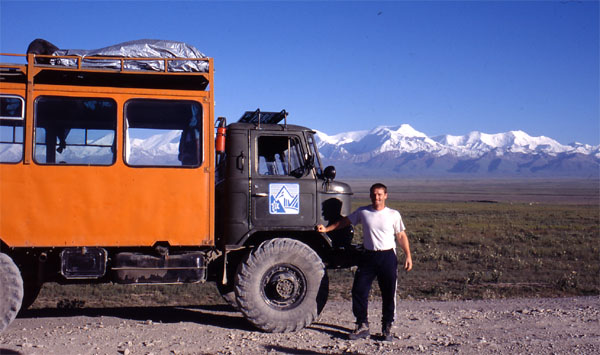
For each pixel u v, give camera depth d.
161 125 8.24
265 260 8.17
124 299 11.82
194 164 8.23
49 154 7.86
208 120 8.31
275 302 8.20
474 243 23.98
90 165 7.95
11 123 7.84
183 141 8.25
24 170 7.79
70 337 7.55
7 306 7.60
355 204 69.25
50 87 7.91
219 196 8.70
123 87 8.70
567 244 23.78
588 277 14.73
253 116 9.40
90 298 11.94
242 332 8.06
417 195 140.12
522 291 12.80
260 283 8.16
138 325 8.44
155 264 8.09
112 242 7.95
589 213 54.94
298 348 7.13
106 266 8.10
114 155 8.02
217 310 10.12
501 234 28.39
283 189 8.50
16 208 7.75
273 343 7.42
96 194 7.93
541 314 9.25
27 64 7.89
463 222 38.88
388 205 77.69
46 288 13.01
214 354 6.81
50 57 7.90
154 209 8.08
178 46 8.48
